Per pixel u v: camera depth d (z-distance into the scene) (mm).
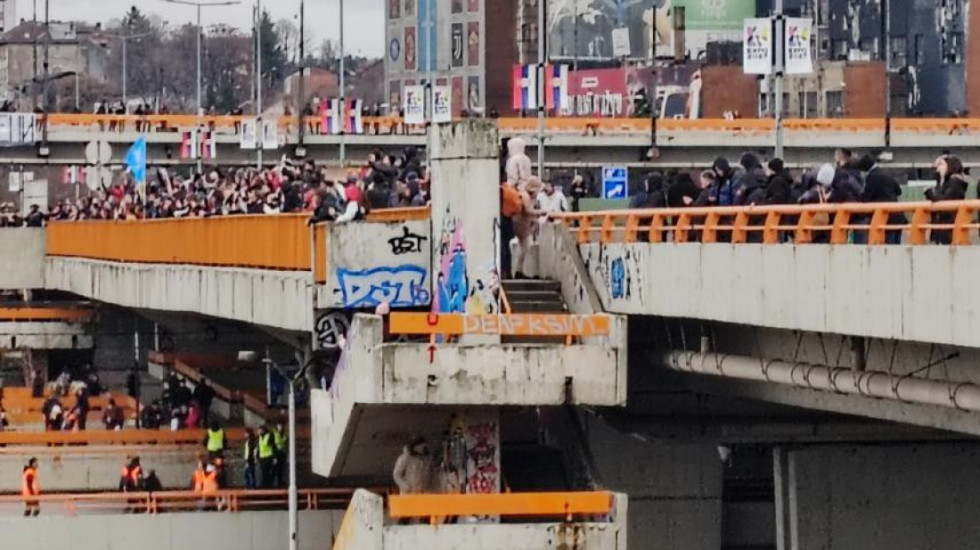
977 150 126562
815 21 167750
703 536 55156
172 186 94250
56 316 108375
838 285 37500
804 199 42688
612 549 46562
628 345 50188
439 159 51375
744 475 58750
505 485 51062
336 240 53281
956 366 36531
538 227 53750
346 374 49938
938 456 51375
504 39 189250
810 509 51344
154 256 78625
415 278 53250
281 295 59031
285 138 122750
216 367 96000
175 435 80562
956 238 34344
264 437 69688
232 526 65500
